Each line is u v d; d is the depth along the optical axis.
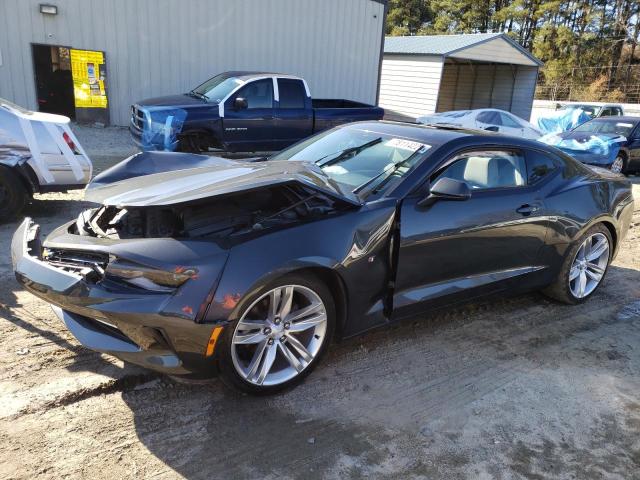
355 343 3.81
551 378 3.55
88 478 2.42
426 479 2.58
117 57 14.00
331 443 2.78
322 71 17.39
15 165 5.73
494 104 27.66
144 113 9.62
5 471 2.41
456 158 3.87
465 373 3.53
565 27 42.38
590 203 4.60
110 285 2.69
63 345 3.47
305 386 3.25
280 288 2.94
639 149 12.80
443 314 4.41
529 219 4.16
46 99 13.80
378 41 18.36
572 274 4.72
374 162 3.92
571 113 19.27
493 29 49.12
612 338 4.20
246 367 2.97
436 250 3.64
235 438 2.76
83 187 6.26
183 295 2.64
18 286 4.30
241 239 2.88
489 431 2.96
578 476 2.66
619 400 3.35
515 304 4.76
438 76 21.78
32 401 2.90
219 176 3.35
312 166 3.70
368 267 3.32
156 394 3.08
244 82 10.38
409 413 3.07
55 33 13.11
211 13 14.94
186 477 2.48
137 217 3.32
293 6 16.19
